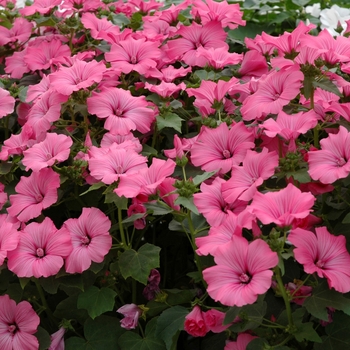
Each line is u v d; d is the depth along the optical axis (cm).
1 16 117
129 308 72
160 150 90
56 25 105
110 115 77
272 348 61
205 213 65
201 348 78
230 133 71
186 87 89
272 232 58
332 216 70
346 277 58
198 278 71
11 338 69
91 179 74
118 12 114
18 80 104
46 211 82
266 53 96
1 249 66
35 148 74
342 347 65
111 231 73
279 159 67
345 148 63
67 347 72
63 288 73
